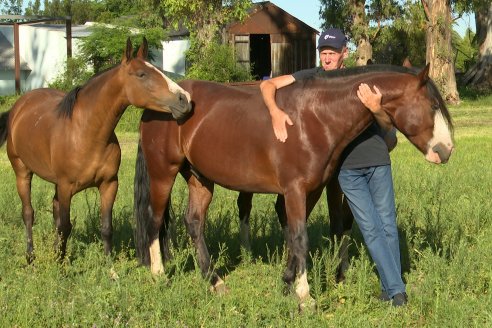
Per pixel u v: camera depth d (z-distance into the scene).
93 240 8.03
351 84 5.66
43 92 7.72
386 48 44.53
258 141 5.91
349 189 5.99
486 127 23.59
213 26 33.38
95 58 34.84
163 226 7.00
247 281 6.57
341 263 6.62
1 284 6.08
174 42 42.72
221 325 5.15
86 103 6.64
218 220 8.24
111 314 5.30
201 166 6.38
